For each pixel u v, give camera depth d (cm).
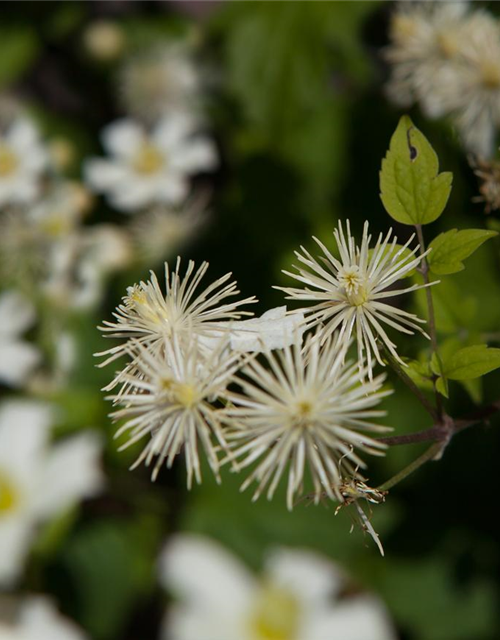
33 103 77
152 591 58
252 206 65
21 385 59
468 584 56
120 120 78
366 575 56
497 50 48
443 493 56
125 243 65
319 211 64
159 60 76
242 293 63
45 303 62
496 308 49
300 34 69
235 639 53
